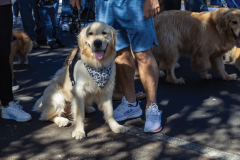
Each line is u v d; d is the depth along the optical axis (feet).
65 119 9.32
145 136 8.51
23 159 7.22
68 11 23.13
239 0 19.56
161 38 13.35
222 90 12.98
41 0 21.15
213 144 7.99
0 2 8.45
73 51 10.03
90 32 8.04
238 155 7.36
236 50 16.11
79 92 8.48
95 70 8.27
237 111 10.48
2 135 8.50
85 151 7.61
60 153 7.51
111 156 7.34
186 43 13.83
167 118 9.91
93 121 9.71
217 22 13.32
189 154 7.41
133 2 8.41
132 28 8.59
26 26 22.91
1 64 9.11
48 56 19.85
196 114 10.25
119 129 8.73
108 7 8.93
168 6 18.44
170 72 13.99
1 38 8.81
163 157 7.26
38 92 12.69
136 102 10.06
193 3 18.88
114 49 8.55
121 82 9.80
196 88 13.34
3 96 9.55
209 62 14.16
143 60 8.84
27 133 8.68
